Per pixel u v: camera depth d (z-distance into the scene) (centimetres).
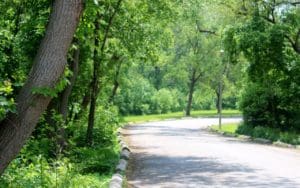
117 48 2056
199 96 7850
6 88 684
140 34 2058
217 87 7362
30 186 854
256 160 1942
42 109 640
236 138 3366
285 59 3059
